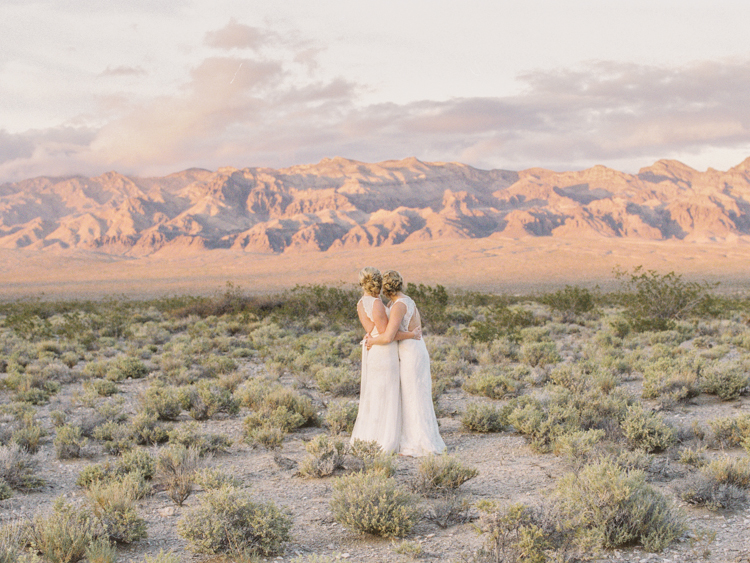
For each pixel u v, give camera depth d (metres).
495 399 10.48
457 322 26.50
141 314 33.66
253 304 31.34
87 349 19.50
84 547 4.45
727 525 4.75
